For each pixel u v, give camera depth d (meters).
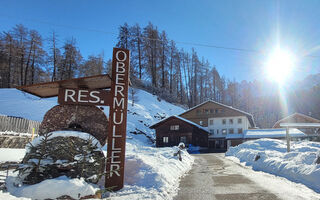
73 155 6.40
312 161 9.12
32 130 15.23
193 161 18.25
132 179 7.91
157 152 17.45
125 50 8.09
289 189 7.05
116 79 7.79
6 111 30.56
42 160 6.26
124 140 7.50
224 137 50.31
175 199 6.13
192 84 85.50
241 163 15.89
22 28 51.25
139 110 51.62
